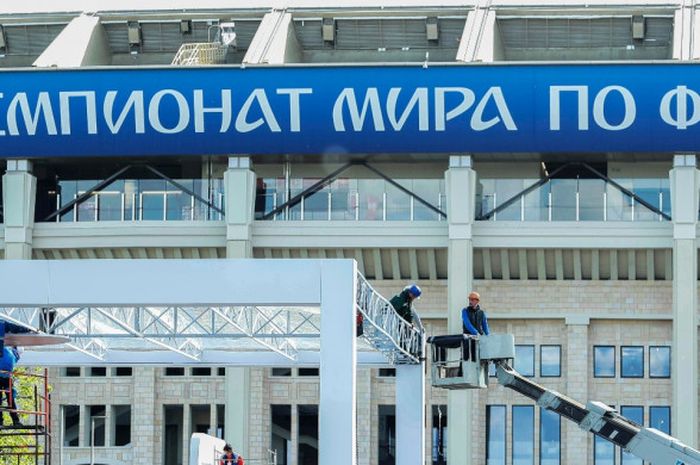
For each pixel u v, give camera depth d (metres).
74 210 87.00
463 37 86.44
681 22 87.81
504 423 85.94
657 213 84.12
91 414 88.62
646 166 84.50
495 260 85.00
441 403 85.75
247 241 84.19
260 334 56.50
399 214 85.19
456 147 82.94
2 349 47.78
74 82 83.19
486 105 81.75
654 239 83.44
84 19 91.94
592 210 84.44
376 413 86.94
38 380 77.44
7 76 83.44
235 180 84.38
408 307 57.53
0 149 85.00
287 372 87.62
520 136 82.44
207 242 85.12
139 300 44.00
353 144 83.31
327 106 82.25
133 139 84.00
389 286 86.25
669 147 82.25
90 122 83.75
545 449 85.75
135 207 86.50
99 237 85.75
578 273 85.25
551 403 49.34
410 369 59.00
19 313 55.69
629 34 91.19
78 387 88.56
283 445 87.50
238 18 92.69
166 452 88.31
